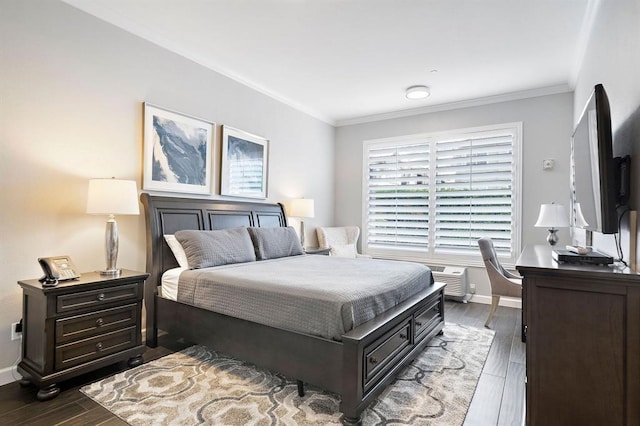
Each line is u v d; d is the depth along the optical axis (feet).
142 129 10.23
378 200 18.26
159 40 10.53
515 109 14.79
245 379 7.79
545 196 14.12
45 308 6.93
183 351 9.43
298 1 8.57
